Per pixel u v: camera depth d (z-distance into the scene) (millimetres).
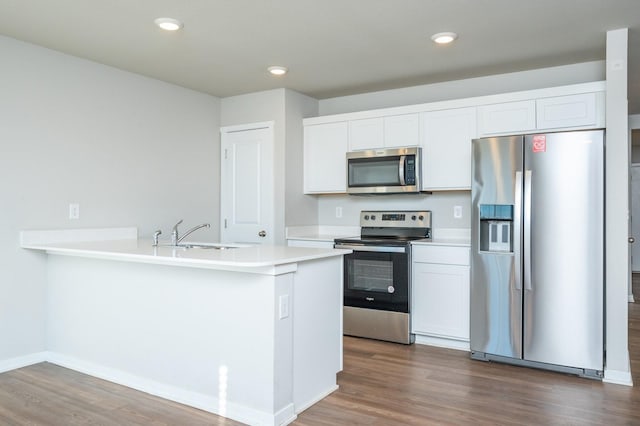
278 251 2939
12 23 3053
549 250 3217
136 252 2846
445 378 3154
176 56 3697
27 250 3410
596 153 3072
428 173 4152
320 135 4773
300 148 4855
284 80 4367
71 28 3139
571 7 2820
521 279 3322
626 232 3057
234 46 3484
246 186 4863
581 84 3484
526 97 3697
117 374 3127
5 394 2891
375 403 2754
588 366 3119
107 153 3902
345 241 4246
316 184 4809
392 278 3996
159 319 2914
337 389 2967
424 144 4168
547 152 3215
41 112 3467
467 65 3934
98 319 3229
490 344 3457
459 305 3760
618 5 2787
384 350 3803
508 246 3457
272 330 2463
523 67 3984
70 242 3574
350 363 3477
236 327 2594
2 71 3254
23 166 3363
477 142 3486
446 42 3377
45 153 3490
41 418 2559
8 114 3281
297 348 2652
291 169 4730
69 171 3635
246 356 2555
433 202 4465
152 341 2947
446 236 4395
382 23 3070
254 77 4270
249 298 2543
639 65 3994
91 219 3783
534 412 2611
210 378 2695
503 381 3092
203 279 2721
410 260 3965
